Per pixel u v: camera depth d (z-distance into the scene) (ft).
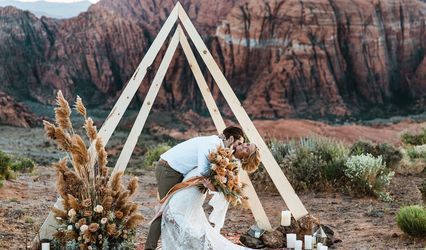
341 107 288.10
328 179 41.88
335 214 34.19
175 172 20.03
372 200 38.55
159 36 25.00
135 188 21.16
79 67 323.37
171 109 289.74
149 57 24.75
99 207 19.98
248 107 287.07
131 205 20.85
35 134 149.89
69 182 20.66
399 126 223.10
